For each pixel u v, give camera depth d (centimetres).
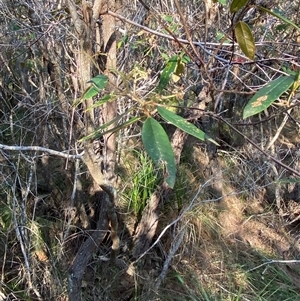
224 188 300
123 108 175
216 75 159
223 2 108
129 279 215
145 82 178
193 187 268
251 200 312
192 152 292
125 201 232
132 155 249
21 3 167
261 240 288
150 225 218
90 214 207
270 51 159
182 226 232
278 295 247
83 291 200
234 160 317
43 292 194
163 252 235
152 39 168
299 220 313
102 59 118
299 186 317
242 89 177
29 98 197
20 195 203
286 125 347
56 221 215
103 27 116
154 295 209
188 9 178
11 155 186
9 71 200
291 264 279
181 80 193
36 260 196
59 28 157
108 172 133
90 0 118
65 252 203
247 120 303
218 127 242
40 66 185
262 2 151
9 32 177
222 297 234
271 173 317
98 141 138
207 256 252
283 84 73
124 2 149
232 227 286
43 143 193
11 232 198
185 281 233
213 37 161
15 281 194
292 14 178
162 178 220
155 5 182
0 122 207
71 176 204
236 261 264
